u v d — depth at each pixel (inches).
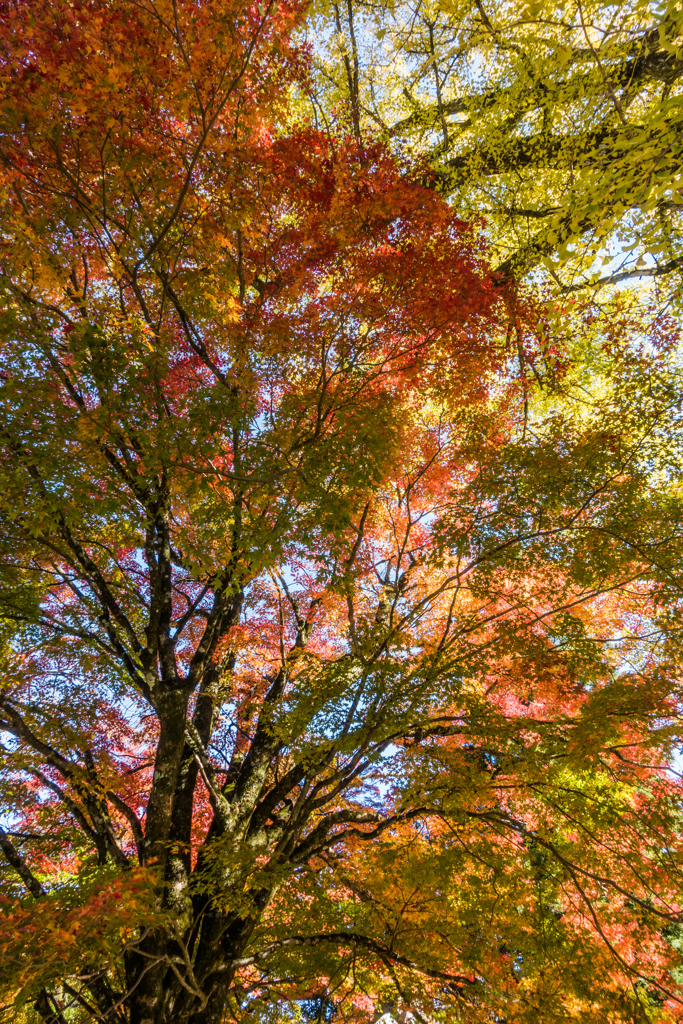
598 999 253.4
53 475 213.3
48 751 259.1
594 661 271.9
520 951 283.3
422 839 309.4
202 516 252.4
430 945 286.0
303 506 247.8
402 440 331.9
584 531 287.3
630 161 192.2
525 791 279.9
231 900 245.0
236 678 366.9
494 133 416.5
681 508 282.4
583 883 287.4
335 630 401.4
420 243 313.3
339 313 315.9
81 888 198.5
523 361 411.8
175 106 263.9
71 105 246.2
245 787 313.3
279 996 336.8
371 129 411.8
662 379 331.3
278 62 291.1
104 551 320.2
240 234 315.0
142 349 234.1
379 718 264.8
